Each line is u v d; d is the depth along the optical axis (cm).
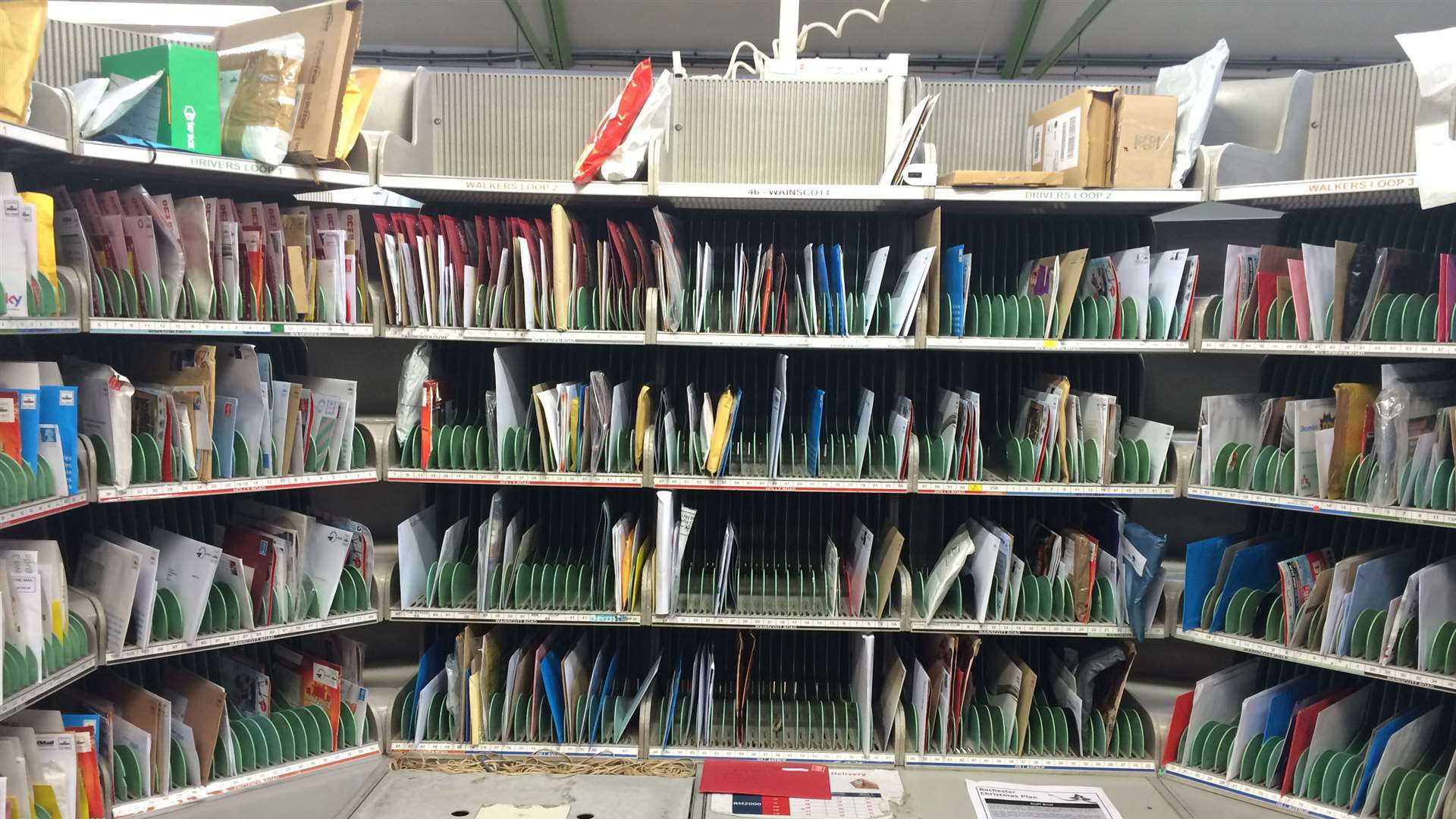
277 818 210
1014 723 242
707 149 241
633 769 237
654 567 241
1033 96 248
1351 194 208
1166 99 218
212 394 209
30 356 217
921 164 229
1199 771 234
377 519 285
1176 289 227
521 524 263
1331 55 434
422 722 246
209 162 196
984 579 237
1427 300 199
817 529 280
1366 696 231
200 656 246
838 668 280
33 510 171
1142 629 233
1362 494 207
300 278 222
